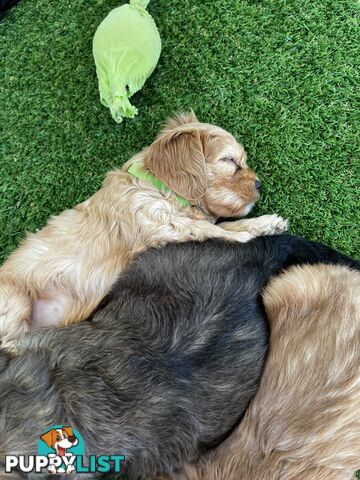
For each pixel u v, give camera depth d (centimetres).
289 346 32
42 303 43
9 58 54
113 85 45
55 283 42
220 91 49
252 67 48
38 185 51
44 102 52
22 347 34
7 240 51
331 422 29
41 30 54
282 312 34
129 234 42
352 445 29
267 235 42
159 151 43
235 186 44
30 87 53
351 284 34
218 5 49
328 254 40
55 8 53
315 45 47
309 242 40
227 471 30
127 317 35
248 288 36
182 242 41
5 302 41
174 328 34
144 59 46
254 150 47
